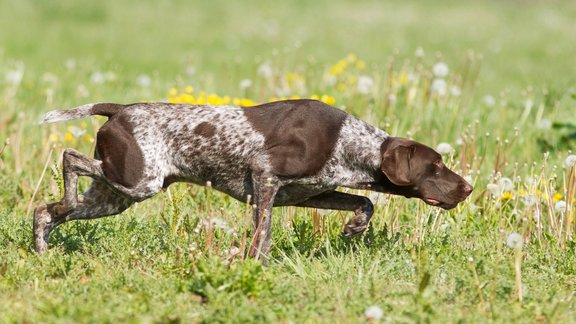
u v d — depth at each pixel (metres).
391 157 9.30
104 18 35.34
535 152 14.41
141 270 9.10
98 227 10.41
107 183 9.41
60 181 10.27
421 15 42.44
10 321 7.57
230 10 39.81
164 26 34.94
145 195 9.41
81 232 10.25
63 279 8.84
